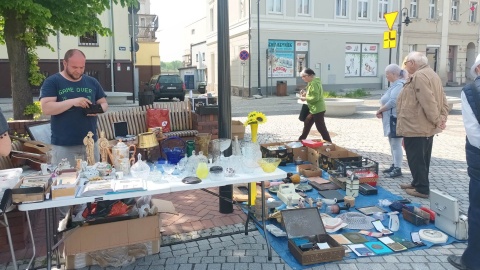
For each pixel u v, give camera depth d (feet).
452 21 91.56
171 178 11.10
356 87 83.20
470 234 10.64
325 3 77.56
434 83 15.72
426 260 11.62
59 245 11.21
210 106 24.08
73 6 25.84
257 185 17.90
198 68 108.58
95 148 13.46
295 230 12.24
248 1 71.92
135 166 11.28
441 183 18.92
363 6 81.51
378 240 12.89
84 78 13.32
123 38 73.15
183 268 11.31
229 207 15.24
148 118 23.63
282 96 73.61
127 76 74.38
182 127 25.26
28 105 27.32
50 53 70.18
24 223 12.27
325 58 79.25
